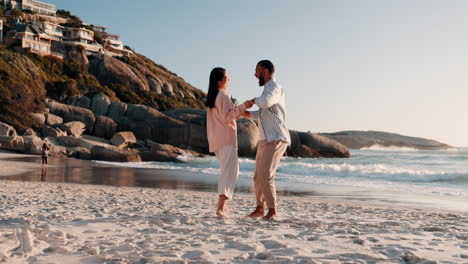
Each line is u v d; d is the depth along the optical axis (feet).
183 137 143.13
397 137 372.99
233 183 15.93
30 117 136.98
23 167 62.18
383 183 48.98
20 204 19.04
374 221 16.84
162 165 93.50
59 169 62.39
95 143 125.70
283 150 15.62
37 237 9.85
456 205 29.17
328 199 32.58
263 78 15.57
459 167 88.02
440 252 9.53
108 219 13.82
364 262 8.22
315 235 11.47
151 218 14.25
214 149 16.19
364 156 155.53
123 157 105.50
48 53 220.02
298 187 43.88
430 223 17.11
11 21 242.99
